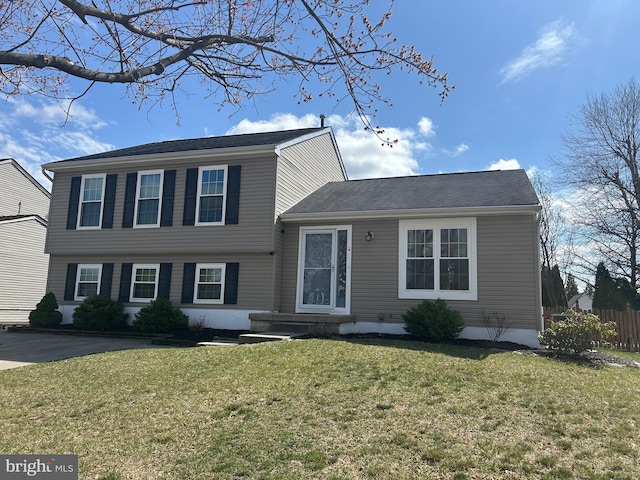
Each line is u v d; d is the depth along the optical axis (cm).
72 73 369
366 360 732
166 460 392
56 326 1389
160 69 403
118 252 1378
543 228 2889
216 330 1235
